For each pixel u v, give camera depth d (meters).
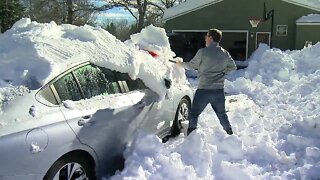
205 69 6.50
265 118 8.02
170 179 4.99
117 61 5.44
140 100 5.60
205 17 24.14
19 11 32.75
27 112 4.05
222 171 5.34
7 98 4.01
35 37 4.93
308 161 5.84
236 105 10.15
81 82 4.85
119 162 5.21
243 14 23.66
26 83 4.30
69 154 4.41
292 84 12.39
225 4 23.78
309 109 8.86
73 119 4.46
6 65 4.52
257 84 12.85
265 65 15.72
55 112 4.32
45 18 42.97
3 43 4.93
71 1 42.94
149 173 5.04
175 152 5.55
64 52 4.86
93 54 5.23
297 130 7.13
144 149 5.37
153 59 6.55
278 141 6.66
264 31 23.48
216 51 6.49
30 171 3.94
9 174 3.79
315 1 23.88
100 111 4.84
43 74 4.39
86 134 4.57
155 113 5.97
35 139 3.97
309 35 22.55
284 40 23.30
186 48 24.23
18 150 3.84
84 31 5.61
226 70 6.65
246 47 23.77
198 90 6.60
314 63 15.48
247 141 6.37
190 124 6.63
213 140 6.07
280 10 23.19
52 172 4.17
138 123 5.50
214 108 6.68
